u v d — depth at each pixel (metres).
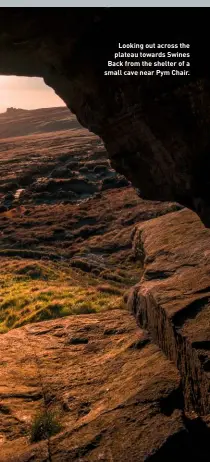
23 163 75.75
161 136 8.77
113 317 14.24
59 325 14.45
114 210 42.91
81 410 8.99
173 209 37.59
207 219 10.27
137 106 8.36
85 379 10.42
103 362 11.12
